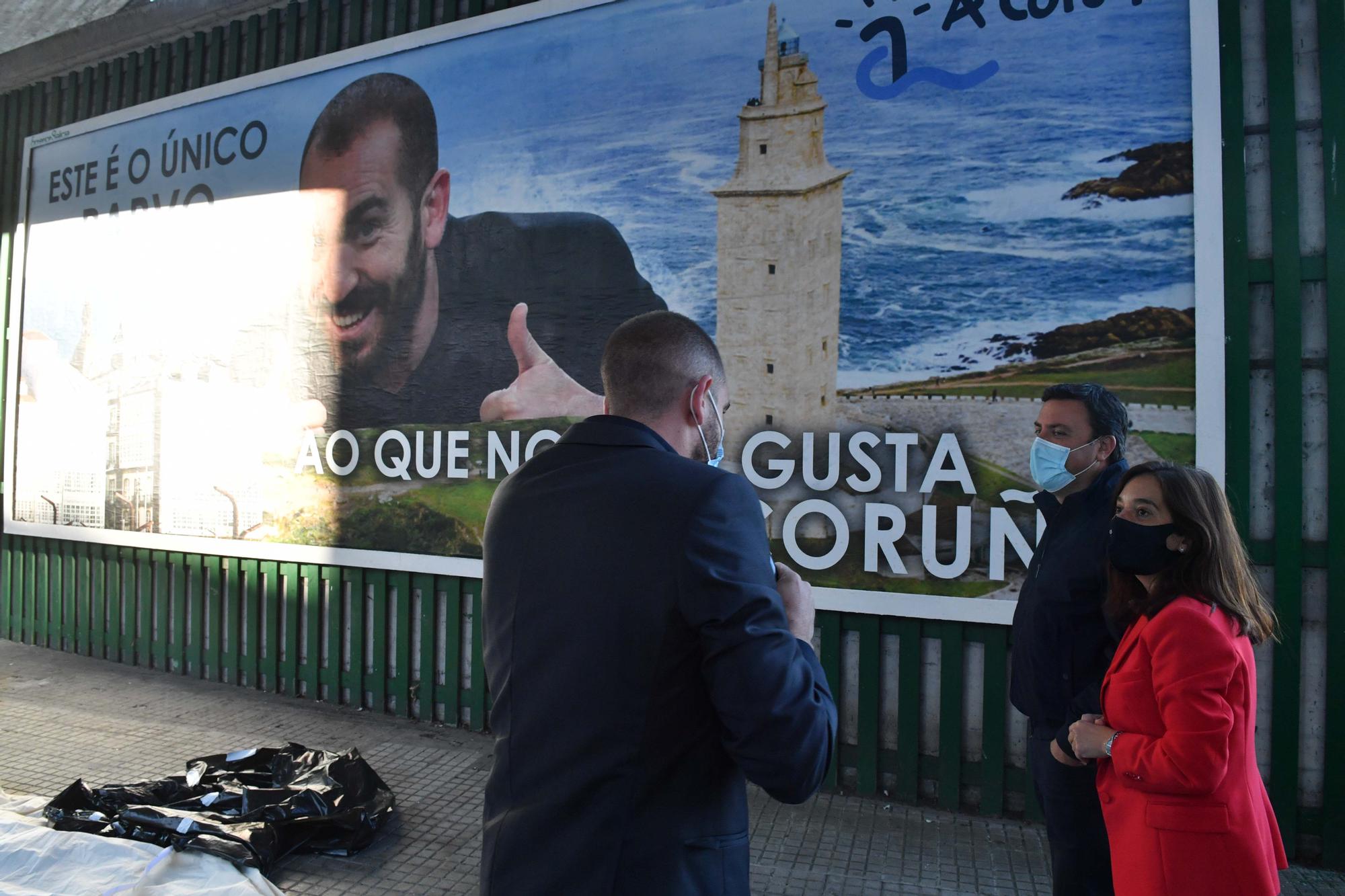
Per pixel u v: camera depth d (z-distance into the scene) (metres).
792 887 3.26
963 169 3.83
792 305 4.16
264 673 5.60
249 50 5.83
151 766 4.36
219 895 3.03
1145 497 1.95
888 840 3.60
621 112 4.57
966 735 3.86
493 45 4.91
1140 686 1.91
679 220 4.42
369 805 3.71
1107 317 3.59
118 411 6.29
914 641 3.90
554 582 1.48
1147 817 1.86
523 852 1.42
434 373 5.06
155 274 6.14
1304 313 3.40
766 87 4.22
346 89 5.40
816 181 4.11
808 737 1.35
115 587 6.31
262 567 5.64
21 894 3.01
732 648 1.35
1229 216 3.44
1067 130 3.66
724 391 1.72
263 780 3.92
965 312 3.82
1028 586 2.40
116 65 6.51
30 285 6.84
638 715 1.40
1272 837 1.94
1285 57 3.41
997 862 3.43
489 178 4.91
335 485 5.36
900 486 3.92
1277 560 3.40
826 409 4.07
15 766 4.34
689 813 1.41
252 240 5.72
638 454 1.54
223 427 5.79
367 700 5.26
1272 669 3.42
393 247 5.21
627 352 1.64
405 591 5.14
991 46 3.78
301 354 5.51
